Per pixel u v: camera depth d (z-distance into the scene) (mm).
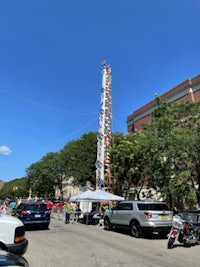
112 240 14023
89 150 47875
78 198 24391
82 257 9805
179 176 19812
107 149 33500
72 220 25828
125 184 34656
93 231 17859
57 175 68188
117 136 34156
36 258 9555
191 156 20156
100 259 9539
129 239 14609
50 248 11484
